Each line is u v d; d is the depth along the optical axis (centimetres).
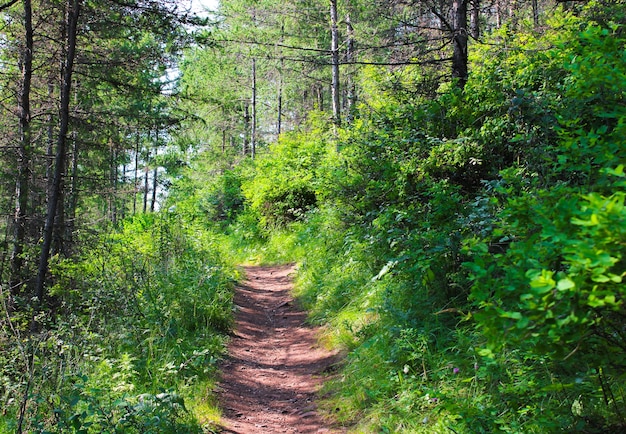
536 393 384
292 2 2031
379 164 868
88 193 1067
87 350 580
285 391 672
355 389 571
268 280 1412
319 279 1066
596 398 351
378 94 1124
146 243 1115
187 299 855
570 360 287
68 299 795
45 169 1138
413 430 441
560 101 586
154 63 957
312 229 1544
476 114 785
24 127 951
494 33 1049
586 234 229
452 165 755
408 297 655
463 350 502
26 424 461
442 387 469
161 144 1109
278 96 3192
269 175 1931
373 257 872
